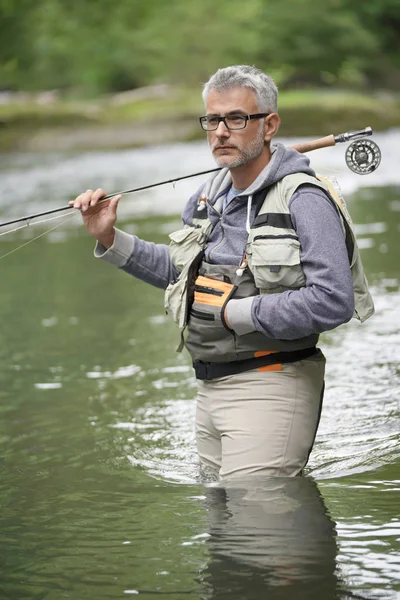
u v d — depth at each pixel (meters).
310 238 7.88
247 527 7.12
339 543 6.73
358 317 8.43
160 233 22.25
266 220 8.08
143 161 41.03
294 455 8.25
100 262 20.52
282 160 8.23
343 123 50.75
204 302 8.25
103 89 80.88
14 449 9.48
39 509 7.80
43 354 13.27
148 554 6.73
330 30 83.12
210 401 8.52
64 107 53.69
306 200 7.98
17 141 49.94
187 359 12.75
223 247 8.36
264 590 6.05
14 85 81.81
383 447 9.03
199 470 8.70
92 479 8.52
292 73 83.00
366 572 6.25
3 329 14.89
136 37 80.06
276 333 7.95
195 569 6.43
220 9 80.00
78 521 7.48
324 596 5.95
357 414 10.14
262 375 8.30
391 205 25.66
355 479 8.13
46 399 11.19
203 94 8.36
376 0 87.81
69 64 81.62
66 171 38.59
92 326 14.80
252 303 7.99
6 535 7.25
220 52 78.69
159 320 15.08
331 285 7.77
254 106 8.16
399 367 11.77
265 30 81.56
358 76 84.94
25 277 19.23
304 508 7.45
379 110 52.16
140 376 12.02
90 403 10.95
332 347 12.87
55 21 81.56
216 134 8.19
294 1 82.19
